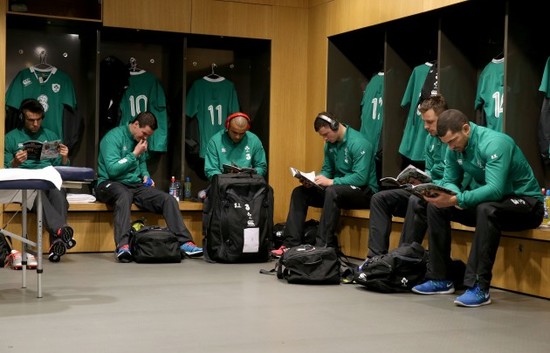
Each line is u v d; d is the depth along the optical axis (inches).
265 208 239.9
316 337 138.8
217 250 236.1
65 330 141.3
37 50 285.4
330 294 183.2
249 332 141.8
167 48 301.7
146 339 135.2
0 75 251.6
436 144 217.8
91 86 285.6
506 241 194.7
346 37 279.9
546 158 215.6
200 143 299.6
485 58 241.6
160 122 293.9
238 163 265.7
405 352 129.4
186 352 127.0
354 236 256.1
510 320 157.2
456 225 209.0
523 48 215.0
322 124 249.1
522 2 213.9
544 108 213.8
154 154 300.8
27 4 277.9
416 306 169.9
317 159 289.0
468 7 225.0
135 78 294.0
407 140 250.7
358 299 177.3
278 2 293.7
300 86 297.0
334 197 239.3
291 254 199.0
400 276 186.4
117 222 244.2
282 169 294.8
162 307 164.1
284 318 154.9
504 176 174.1
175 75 296.7
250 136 270.7
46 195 238.4
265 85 298.7
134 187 261.1
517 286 191.5
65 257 244.4
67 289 184.9
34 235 250.4
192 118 299.7
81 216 256.7
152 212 260.5
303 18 296.8
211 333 140.6
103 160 262.2
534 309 169.5
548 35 218.7
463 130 179.9
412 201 202.7
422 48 263.6
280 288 190.7
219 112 301.9
